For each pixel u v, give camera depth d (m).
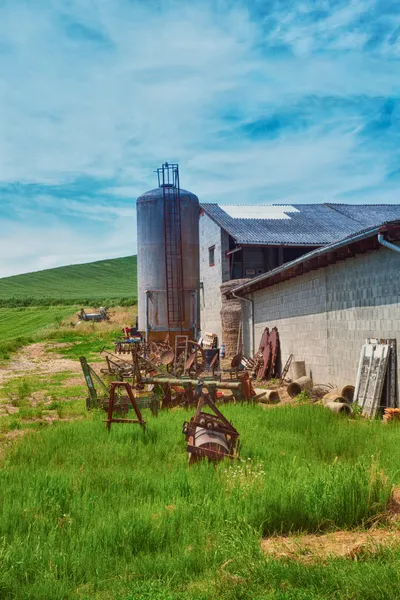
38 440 11.22
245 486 7.33
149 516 6.52
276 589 4.99
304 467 8.32
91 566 5.54
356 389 15.48
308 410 13.97
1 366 31.98
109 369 23.20
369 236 14.22
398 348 14.41
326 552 5.89
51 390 21.59
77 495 7.43
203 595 4.93
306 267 19.64
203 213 38.25
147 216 24.78
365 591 4.83
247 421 12.52
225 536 5.93
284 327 24.22
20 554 5.66
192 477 8.02
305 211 38.31
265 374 24.83
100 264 188.12
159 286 24.48
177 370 20.34
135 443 10.67
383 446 9.93
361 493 7.04
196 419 9.62
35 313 83.62
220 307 34.31
